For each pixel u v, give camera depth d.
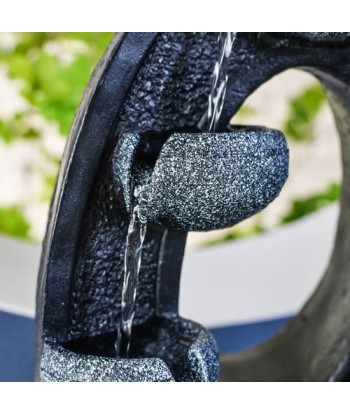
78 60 1.11
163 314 0.59
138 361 0.52
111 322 0.56
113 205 0.54
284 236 1.01
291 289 0.93
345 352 0.62
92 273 0.55
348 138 0.64
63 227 0.53
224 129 0.55
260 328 0.87
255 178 0.51
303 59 0.56
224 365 0.70
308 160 1.26
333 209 1.03
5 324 0.84
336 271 0.68
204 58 0.54
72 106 1.12
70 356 0.53
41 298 0.55
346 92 0.59
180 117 0.54
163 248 0.57
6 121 1.16
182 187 0.50
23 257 0.87
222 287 0.93
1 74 1.13
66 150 0.54
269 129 0.53
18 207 1.22
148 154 0.53
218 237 1.25
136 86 0.53
